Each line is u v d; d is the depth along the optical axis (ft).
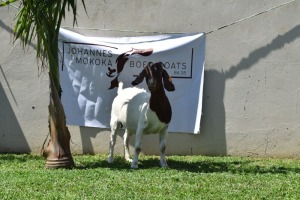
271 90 36.52
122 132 37.32
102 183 26.18
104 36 37.42
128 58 37.11
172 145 37.22
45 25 28.73
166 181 26.84
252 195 24.23
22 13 29.27
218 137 37.01
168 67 36.91
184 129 36.81
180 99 36.81
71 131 37.58
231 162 34.24
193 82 36.76
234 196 23.99
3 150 37.99
